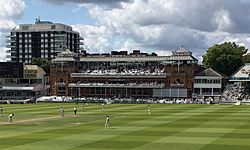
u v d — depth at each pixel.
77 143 44.34
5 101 148.50
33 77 182.50
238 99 145.75
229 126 60.38
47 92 183.25
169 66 166.75
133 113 89.56
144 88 167.50
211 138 47.59
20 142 45.25
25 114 88.19
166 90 164.62
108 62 182.25
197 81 163.12
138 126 61.50
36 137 49.28
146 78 169.50
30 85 178.75
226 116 78.88
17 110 102.69
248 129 56.47
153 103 142.00
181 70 164.88
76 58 183.50
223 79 167.75
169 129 57.12
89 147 41.78
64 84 178.12
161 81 168.00
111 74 172.88
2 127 61.03
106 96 172.50
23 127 60.94
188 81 163.75
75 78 178.00
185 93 162.62
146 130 56.12
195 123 65.38
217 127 59.12
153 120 71.38
